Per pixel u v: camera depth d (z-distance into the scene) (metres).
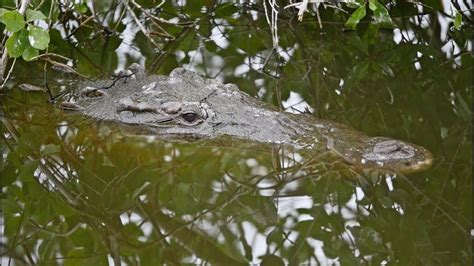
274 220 9.00
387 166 9.35
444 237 8.80
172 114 10.42
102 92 11.36
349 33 13.98
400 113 11.54
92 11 13.98
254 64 13.31
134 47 13.84
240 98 10.83
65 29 14.16
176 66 13.12
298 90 12.30
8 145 10.80
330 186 9.37
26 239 8.86
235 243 8.64
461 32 14.06
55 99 11.63
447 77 12.91
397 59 13.38
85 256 8.49
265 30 14.33
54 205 9.52
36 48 10.20
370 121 11.16
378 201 9.33
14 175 10.20
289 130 10.24
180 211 9.26
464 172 10.10
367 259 8.35
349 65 13.24
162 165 10.03
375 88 12.44
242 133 10.21
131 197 9.59
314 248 8.54
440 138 10.98
